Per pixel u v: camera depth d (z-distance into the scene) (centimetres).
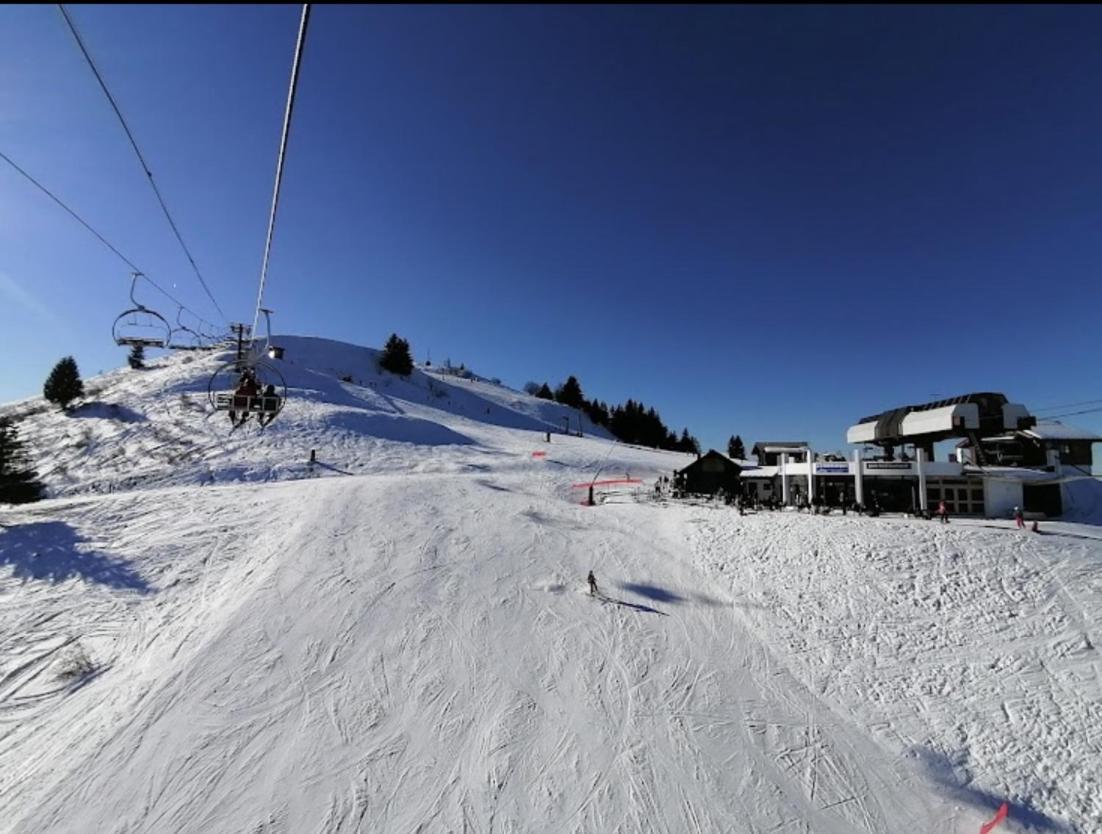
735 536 2592
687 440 13225
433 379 11094
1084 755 1336
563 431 10544
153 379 6750
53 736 1370
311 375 8012
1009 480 2678
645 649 1783
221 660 1655
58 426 5250
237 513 2970
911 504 2867
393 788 1245
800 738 1438
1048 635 1689
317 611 1938
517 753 1355
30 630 1880
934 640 1744
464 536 2678
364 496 3272
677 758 1360
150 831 1119
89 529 2742
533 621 1930
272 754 1323
